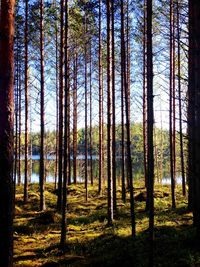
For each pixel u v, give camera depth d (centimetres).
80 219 1784
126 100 1283
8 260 802
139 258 1030
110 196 1584
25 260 1177
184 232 1197
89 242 1316
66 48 1330
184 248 1043
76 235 1462
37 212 2027
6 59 825
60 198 2109
